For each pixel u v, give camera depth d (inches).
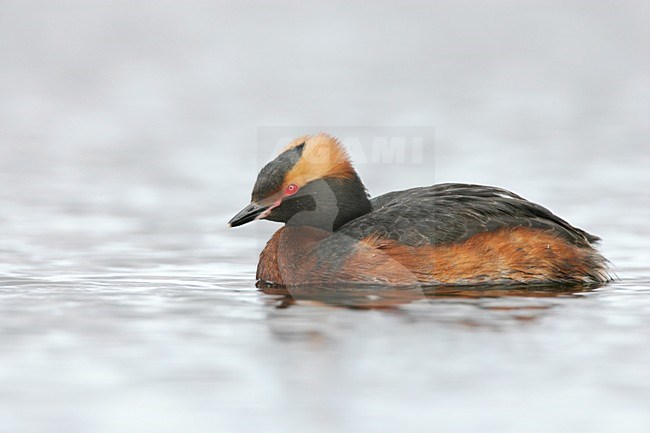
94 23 1887.3
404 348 449.1
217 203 837.2
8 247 685.9
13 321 492.1
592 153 1019.9
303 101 1320.1
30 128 1178.0
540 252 579.5
